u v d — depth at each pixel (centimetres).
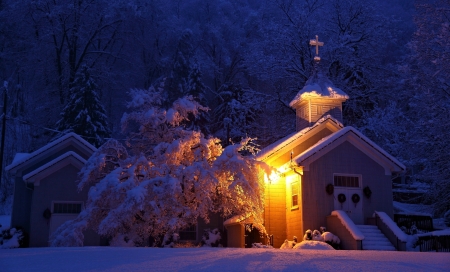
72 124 4009
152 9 5612
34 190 2441
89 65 5097
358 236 2061
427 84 3067
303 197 2330
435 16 3144
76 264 955
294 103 3086
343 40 4212
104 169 2322
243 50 5750
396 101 4200
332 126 2736
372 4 4500
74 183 2494
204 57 5772
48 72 4938
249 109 4544
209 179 1981
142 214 1998
